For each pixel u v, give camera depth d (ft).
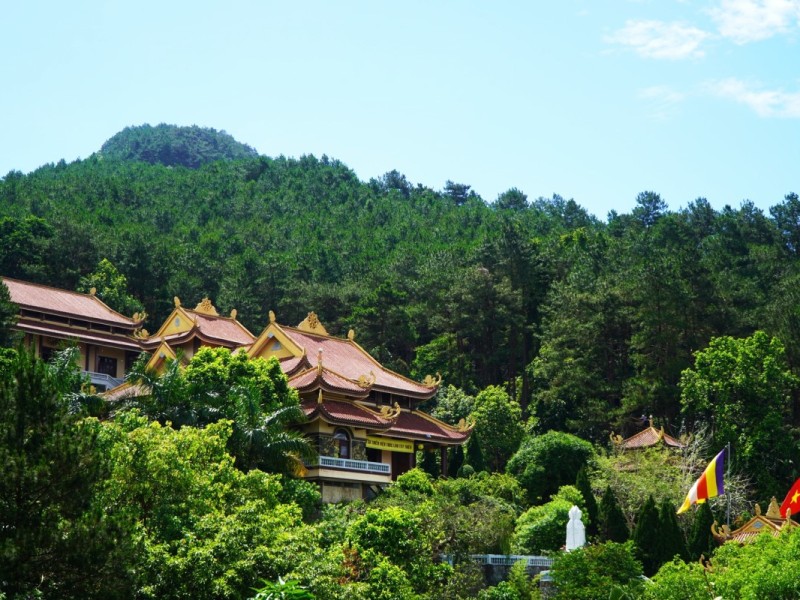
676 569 199.62
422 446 301.02
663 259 412.36
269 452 219.20
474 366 474.49
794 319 383.45
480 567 223.92
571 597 201.46
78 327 373.81
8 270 488.02
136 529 146.72
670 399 378.32
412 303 516.32
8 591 123.03
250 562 150.61
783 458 338.54
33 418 136.36
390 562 188.96
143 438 168.66
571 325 411.95
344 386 271.49
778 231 565.94
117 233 593.01
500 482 285.02
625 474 293.43
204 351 246.88
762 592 185.26
